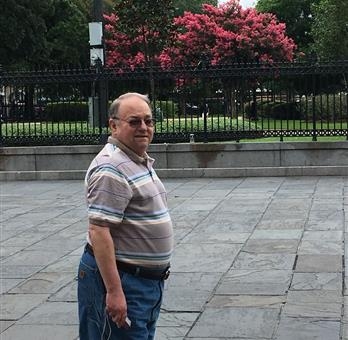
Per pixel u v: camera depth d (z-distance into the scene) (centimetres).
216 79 1483
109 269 296
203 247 771
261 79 1493
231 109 1499
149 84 1498
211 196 1179
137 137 312
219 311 535
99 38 1944
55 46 4350
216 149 1467
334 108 1448
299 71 1421
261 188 1259
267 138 1531
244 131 1484
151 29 2148
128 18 2138
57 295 602
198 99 1506
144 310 309
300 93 1459
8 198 1255
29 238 868
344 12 3556
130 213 306
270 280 620
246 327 494
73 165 1524
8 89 1546
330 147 1427
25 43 3841
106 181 300
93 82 1502
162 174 1473
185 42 3025
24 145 1563
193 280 630
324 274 631
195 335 480
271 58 3178
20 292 616
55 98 1541
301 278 621
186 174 1463
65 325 517
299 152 1441
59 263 725
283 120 1521
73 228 927
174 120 1522
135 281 307
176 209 1048
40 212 1077
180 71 1462
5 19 3641
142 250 307
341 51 3588
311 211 980
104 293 308
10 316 544
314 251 728
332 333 474
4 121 1567
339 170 1398
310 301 550
